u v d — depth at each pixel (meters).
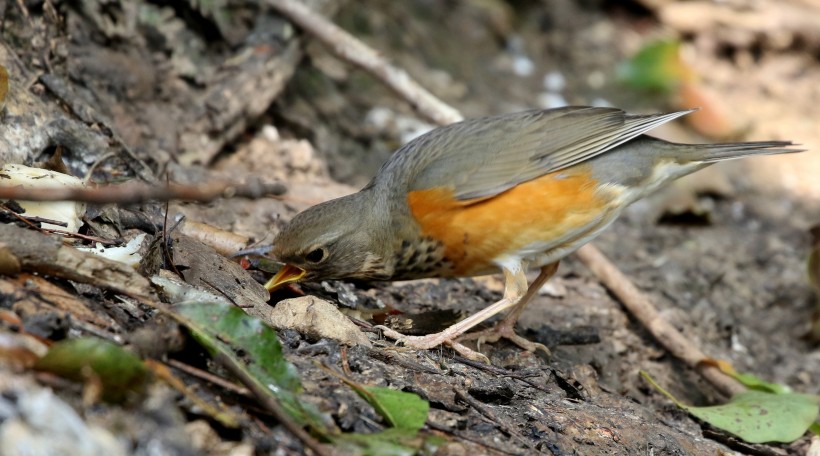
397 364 8.80
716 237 16.47
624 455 8.86
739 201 17.67
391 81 14.72
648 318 12.73
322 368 8.06
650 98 19.97
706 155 11.15
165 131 12.89
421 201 10.27
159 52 13.49
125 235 9.70
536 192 10.34
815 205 17.81
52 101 10.84
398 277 10.77
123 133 12.36
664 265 15.07
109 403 6.43
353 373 8.29
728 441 10.48
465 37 19.73
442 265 10.65
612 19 21.89
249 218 12.17
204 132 13.24
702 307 14.35
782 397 11.01
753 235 16.78
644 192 11.15
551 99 18.95
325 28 14.81
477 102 18.00
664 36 21.72
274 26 14.73
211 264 9.69
